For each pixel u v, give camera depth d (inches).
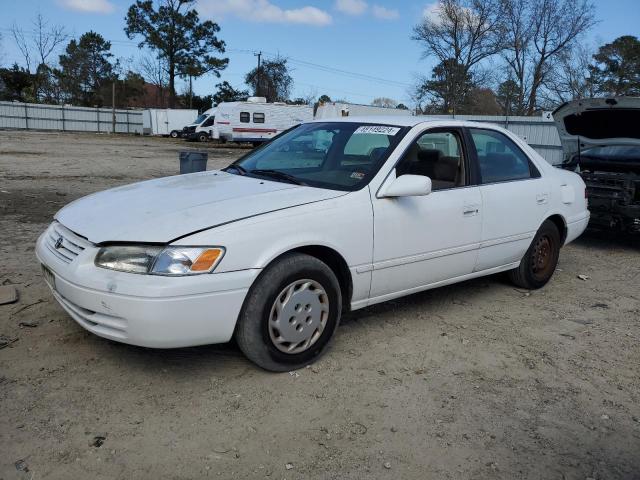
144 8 2338.8
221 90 2709.2
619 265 270.8
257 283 128.5
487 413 126.5
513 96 1918.1
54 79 2513.5
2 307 168.2
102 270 121.0
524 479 105.1
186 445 108.9
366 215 146.9
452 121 181.8
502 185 189.6
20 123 1873.8
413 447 112.6
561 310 197.6
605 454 114.0
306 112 1501.0
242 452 108.0
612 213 285.6
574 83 1791.3
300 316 136.6
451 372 144.9
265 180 158.7
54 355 139.9
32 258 223.3
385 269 154.2
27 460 101.8
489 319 184.1
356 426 118.5
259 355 131.9
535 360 154.8
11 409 116.3
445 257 171.2
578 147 315.6
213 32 2426.2
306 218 135.3
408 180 149.7
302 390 131.3
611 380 145.8
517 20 1849.2
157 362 139.7
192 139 1529.3
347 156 164.6
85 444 107.3
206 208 131.4
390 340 162.1
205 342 124.5
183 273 117.6
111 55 2677.2
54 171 581.9
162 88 2598.4
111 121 2028.8
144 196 145.5
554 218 218.5
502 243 191.3
